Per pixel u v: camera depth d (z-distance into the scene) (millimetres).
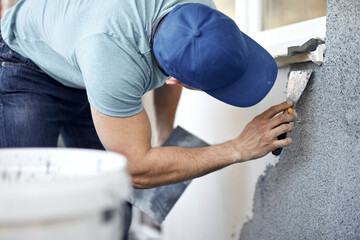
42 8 1474
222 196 1995
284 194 1585
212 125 2043
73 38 1312
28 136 1555
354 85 1213
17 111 1546
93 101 1224
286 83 1547
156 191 1725
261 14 1916
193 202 2248
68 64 1486
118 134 1249
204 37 1118
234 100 1231
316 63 1337
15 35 1587
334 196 1335
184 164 1307
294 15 1771
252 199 1784
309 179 1445
